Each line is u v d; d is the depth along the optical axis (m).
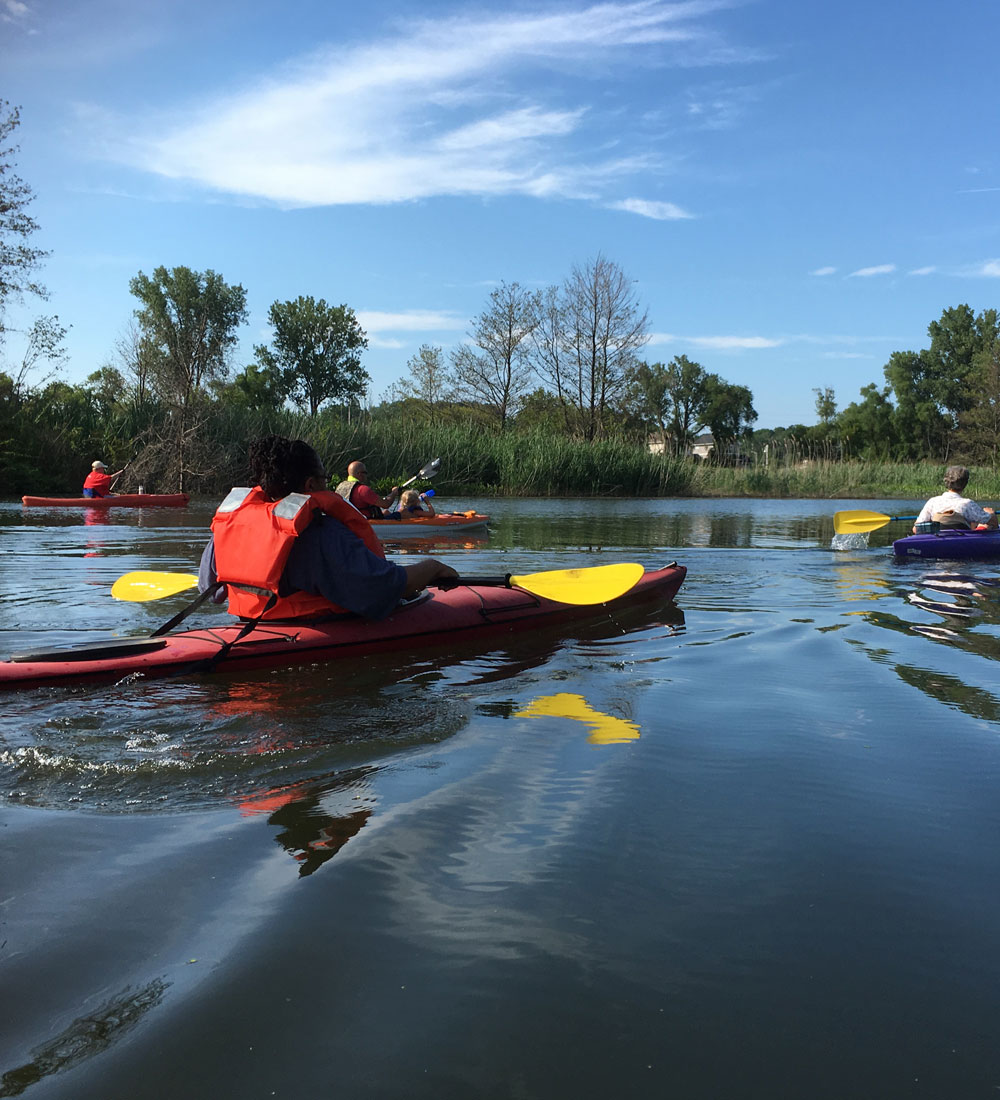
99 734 2.60
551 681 3.31
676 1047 1.18
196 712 2.86
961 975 1.36
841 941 1.45
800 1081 1.12
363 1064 1.14
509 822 1.93
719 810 2.01
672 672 3.46
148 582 4.91
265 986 1.30
